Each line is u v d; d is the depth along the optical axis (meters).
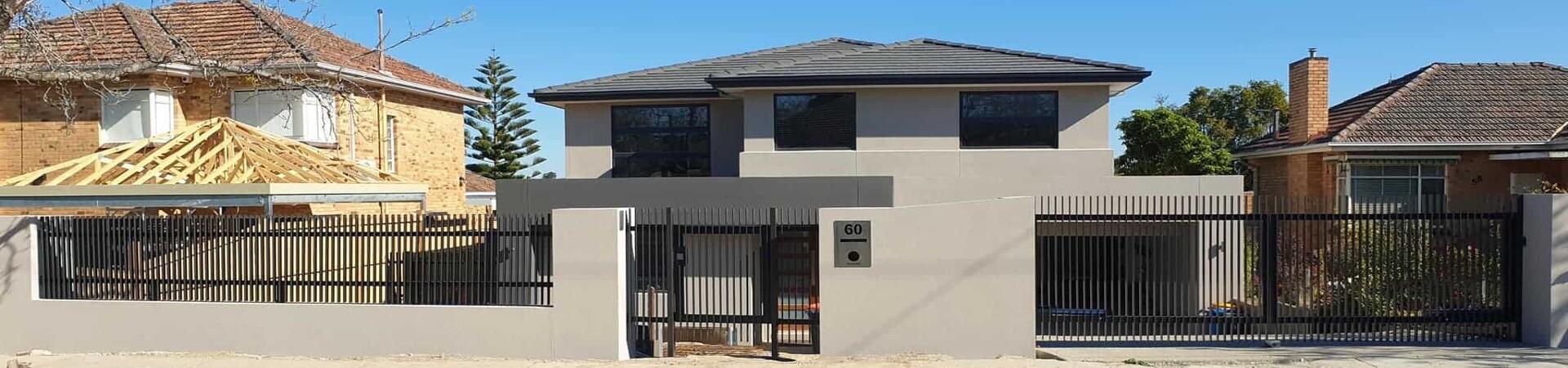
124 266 9.27
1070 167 14.01
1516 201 8.64
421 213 9.25
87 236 9.29
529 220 8.82
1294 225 8.75
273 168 11.75
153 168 11.53
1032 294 8.38
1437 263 8.68
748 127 14.48
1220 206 12.14
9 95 13.75
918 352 8.48
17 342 9.25
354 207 15.04
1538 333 8.49
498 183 13.25
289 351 8.91
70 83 13.54
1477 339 8.83
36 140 13.73
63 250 9.32
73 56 13.59
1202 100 36.12
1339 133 18.41
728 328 9.43
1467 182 18.17
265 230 9.07
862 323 8.53
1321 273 8.93
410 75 17.88
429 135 18.38
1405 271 8.77
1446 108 19.00
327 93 13.45
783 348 9.16
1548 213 8.35
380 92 16.31
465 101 19.36
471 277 8.88
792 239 9.06
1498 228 8.66
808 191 12.83
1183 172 25.17
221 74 12.51
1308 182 19.58
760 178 12.91
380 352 8.82
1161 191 13.03
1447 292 8.72
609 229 8.52
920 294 8.47
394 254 8.98
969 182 13.14
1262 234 8.76
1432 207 8.71
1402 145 17.89
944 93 14.33
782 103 14.52
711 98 16.14
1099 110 14.12
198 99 14.40
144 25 14.80
